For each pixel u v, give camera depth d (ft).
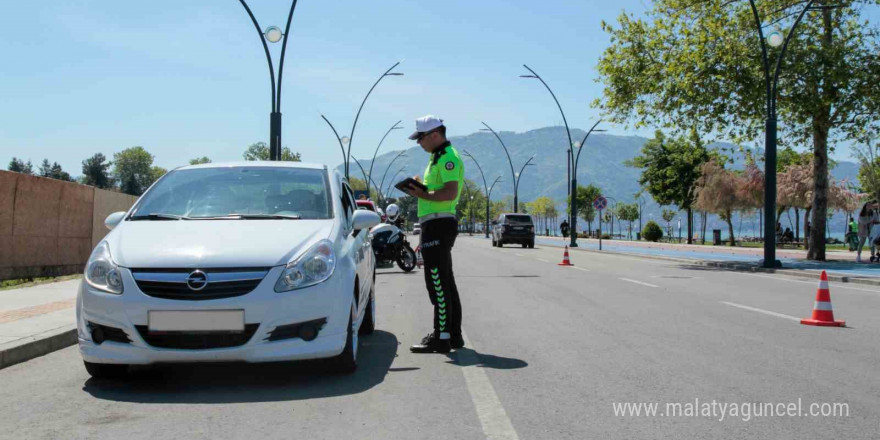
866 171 97.19
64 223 53.98
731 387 16.98
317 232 18.74
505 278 51.52
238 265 16.65
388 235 59.67
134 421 14.24
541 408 15.16
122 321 16.29
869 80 71.67
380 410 15.03
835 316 30.30
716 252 108.58
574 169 133.80
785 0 76.13
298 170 22.63
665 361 20.16
